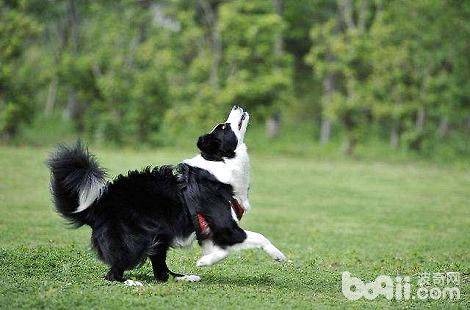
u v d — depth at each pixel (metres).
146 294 6.20
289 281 7.27
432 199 16.20
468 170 23.19
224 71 27.67
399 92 26.08
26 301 5.82
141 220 6.61
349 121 26.94
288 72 27.61
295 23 33.06
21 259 7.60
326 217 13.25
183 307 5.85
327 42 26.83
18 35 25.53
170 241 6.75
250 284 7.04
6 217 11.45
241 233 6.73
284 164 23.02
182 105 26.92
